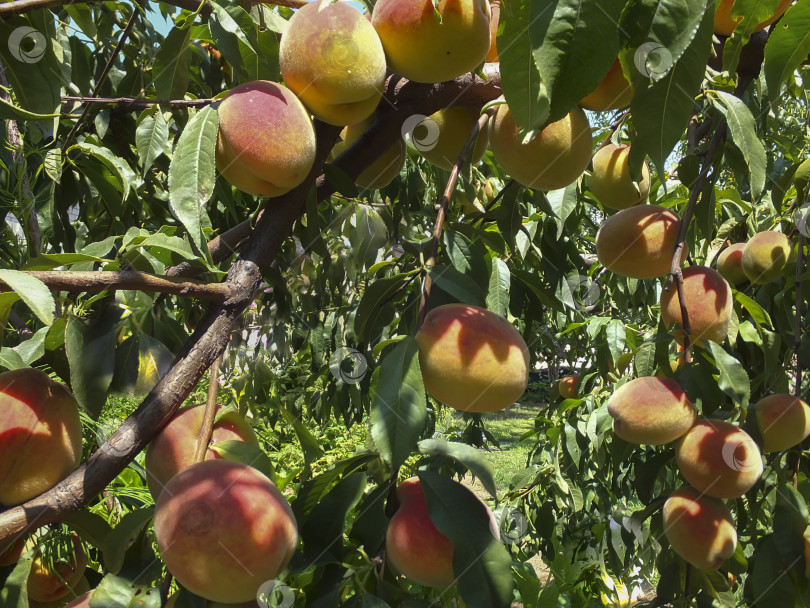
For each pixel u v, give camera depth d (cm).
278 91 94
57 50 155
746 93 181
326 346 313
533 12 74
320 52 90
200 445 81
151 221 208
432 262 99
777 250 164
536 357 327
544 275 194
